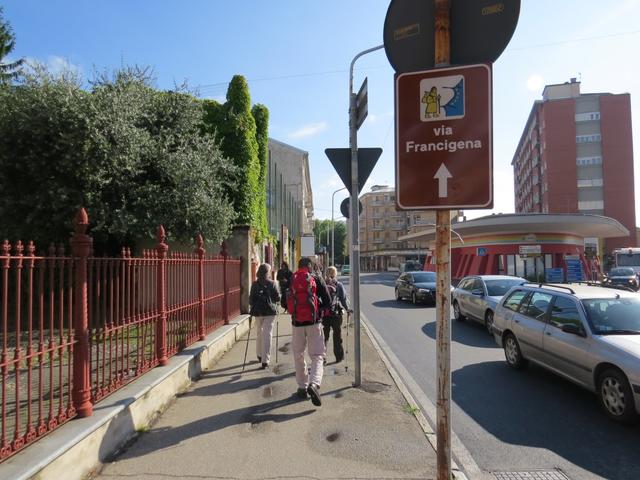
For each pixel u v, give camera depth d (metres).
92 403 4.14
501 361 8.25
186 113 12.27
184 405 5.44
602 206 57.28
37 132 9.31
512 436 4.73
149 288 5.57
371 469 3.83
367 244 110.94
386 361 8.11
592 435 4.75
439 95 3.06
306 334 5.83
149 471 3.74
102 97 9.93
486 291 11.99
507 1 3.04
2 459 3.00
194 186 11.34
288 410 5.29
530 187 71.56
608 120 57.69
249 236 12.91
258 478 3.65
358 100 6.60
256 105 17.39
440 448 3.06
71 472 3.37
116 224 10.09
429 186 3.06
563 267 35.25
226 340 8.82
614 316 5.86
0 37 20.48
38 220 10.02
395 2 3.28
